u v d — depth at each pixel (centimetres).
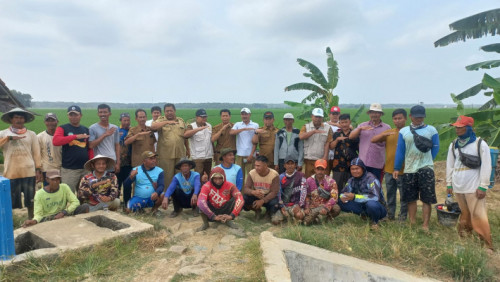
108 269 412
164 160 724
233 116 6512
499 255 471
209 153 755
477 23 934
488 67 927
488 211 668
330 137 690
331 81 1362
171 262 434
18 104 1079
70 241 461
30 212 616
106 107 658
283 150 708
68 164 626
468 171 505
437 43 1025
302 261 425
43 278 385
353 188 600
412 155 553
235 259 443
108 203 617
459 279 410
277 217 602
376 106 621
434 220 612
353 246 477
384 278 392
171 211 708
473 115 920
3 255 398
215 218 563
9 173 586
